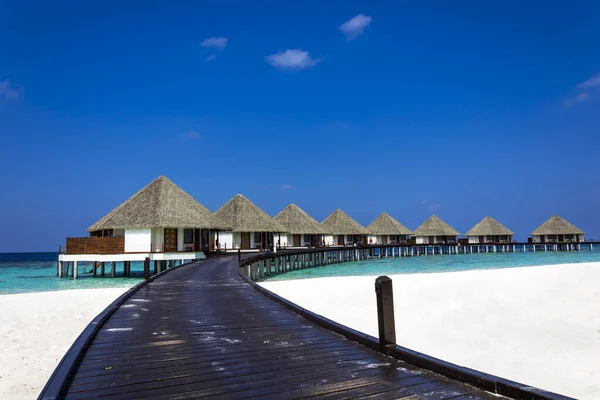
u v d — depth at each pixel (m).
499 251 75.19
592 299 16.03
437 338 11.41
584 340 11.12
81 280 30.61
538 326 12.61
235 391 4.64
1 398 6.92
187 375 5.20
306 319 8.76
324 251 44.84
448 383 4.78
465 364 9.28
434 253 70.62
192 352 6.24
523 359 9.64
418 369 5.30
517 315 13.92
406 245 62.88
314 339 6.99
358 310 14.63
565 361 9.47
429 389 4.60
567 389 7.84
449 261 51.56
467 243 69.69
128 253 29.70
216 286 14.73
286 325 8.16
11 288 26.52
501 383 4.37
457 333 11.89
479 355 9.95
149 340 7.00
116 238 29.91
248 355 6.05
